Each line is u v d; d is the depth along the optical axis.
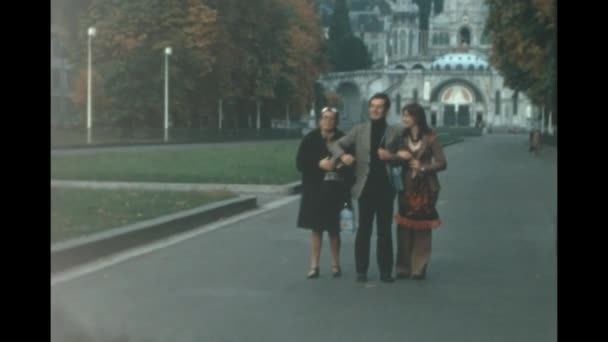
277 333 8.71
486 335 8.70
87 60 67.50
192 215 17.77
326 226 11.80
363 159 11.47
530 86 60.91
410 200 11.70
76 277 11.71
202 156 45.12
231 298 10.42
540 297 10.63
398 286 11.37
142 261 13.21
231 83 79.75
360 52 181.00
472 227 18.02
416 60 189.75
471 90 165.00
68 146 54.19
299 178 29.72
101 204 20.23
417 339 8.52
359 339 8.50
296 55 90.38
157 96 69.00
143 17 67.19
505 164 45.72
